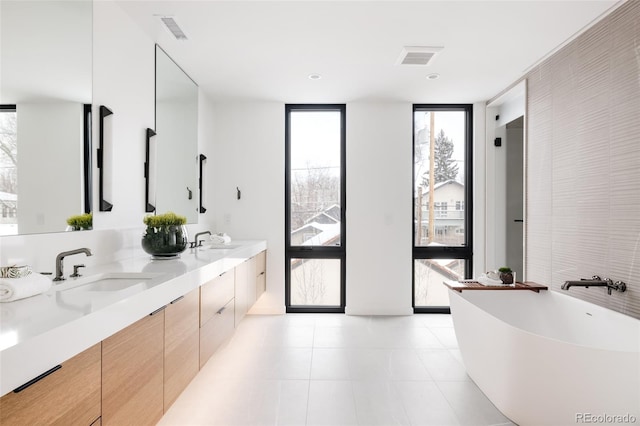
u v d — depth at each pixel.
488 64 3.28
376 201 4.35
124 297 1.34
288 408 2.25
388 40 2.82
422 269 4.54
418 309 4.43
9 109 1.53
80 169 1.97
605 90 2.48
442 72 3.46
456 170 4.55
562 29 2.66
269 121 4.36
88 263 2.04
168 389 1.71
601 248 2.53
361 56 3.10
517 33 2.72
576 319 2.54
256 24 2.57
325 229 4.53
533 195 3.38
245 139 4.35
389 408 2.25
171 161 3.13
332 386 2.53
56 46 1.79
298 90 3.95
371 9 2.39
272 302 4.36
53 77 1.77
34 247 1.67
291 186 4.54
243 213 4.36
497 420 2.13
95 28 2.09
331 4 2.33
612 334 2.23
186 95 3.48
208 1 2.29
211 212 4.26
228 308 2.74
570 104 2.86
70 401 1.04
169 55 3.06
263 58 3.13
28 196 1.63
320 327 3.85
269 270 4.36
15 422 0.85
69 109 1.89
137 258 2.50
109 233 2.22
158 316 1.60
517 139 4.40
